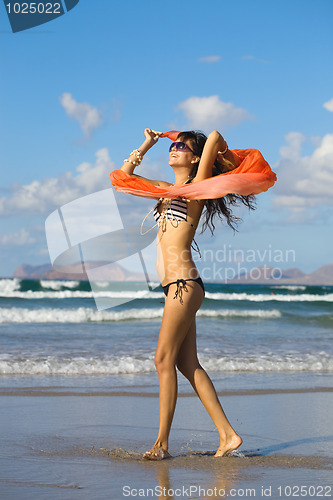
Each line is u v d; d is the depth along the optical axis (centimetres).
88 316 1855
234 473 359
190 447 440
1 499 291
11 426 496
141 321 1834
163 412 401
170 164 436
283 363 962
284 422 538
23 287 3038
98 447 429
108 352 1037
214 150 407
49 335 1332
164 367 402
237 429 506
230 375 852
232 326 1756
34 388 697
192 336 416
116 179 419
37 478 337
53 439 450
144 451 422
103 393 673
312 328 1772
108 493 308
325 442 460
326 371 917
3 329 1468
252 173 399
